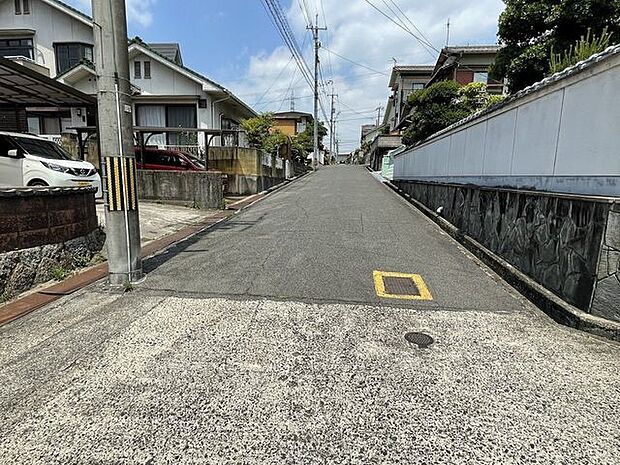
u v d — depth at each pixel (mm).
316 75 28422
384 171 19766
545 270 3613
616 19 7703
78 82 15047
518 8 8711
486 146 5633
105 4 3559
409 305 3467
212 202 9469
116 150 3754
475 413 1988
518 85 9266
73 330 2904
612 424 1918
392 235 6473
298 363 2441
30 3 15891
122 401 2053
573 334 2918
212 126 16312
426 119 13992
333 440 1785
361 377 2295
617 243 2787
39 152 7598
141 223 7125
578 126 3428
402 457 1690
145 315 3178
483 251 5047
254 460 1664
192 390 2154
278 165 16281
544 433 1848
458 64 20203
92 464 1636
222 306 3375
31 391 2148
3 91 6879
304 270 4441
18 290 3660
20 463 1640
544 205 3705
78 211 4645
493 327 3035
